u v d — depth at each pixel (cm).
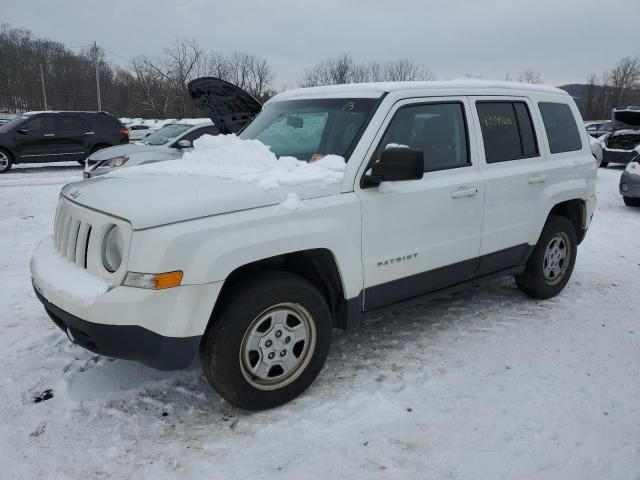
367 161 345
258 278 307
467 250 408
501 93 443
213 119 584
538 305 490
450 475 265
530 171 448
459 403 327
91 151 1588
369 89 379
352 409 320
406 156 317
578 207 526
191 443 288
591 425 305
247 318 297
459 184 392
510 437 294
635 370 369
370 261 348
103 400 327
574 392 340
